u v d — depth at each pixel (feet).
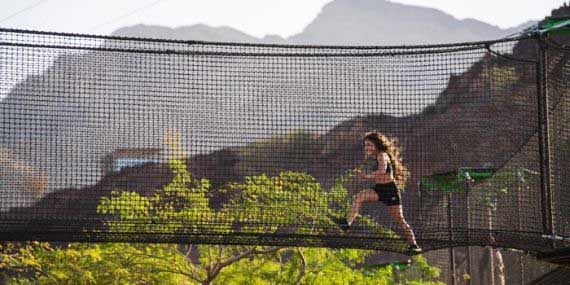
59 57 54.95
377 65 56.39
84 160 55.93
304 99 57.11
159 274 82.74
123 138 56.24
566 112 53.36
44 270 85.10
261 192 70.33
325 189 68.90
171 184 69.56
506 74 55.77
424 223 57.52
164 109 56.44
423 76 56.39
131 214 63.26
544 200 51.90
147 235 52.16
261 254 85.15
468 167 56.13
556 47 52.60
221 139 57.11
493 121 55.67
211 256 85.97
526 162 54.95
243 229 63.26
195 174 70.08
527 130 54.54
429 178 57.52
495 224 56.65
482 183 57.06
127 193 63.05
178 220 54.49
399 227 55.31
